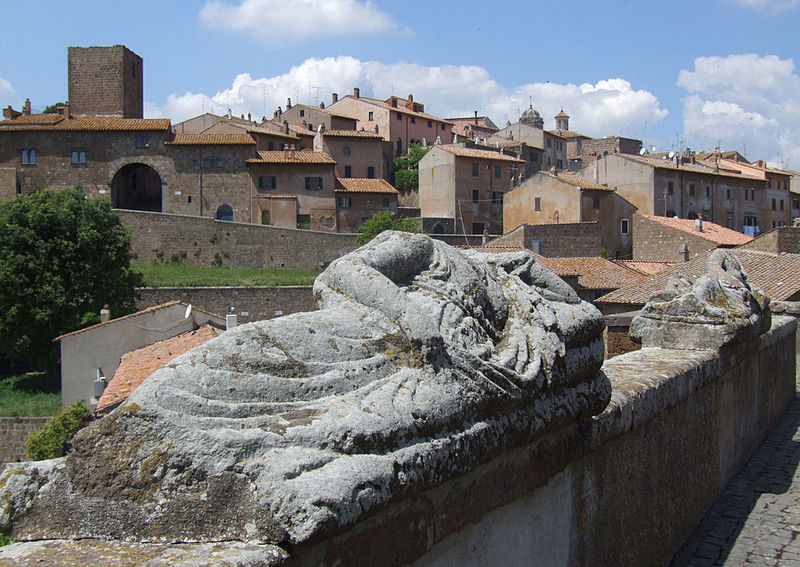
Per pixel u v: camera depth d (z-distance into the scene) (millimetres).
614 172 63312
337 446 2887
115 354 28891
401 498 3092
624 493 5750
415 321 3449
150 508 2697
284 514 2604
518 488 4234
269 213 59438
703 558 6281
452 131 93562
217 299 45688
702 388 7422
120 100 68688
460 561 3812
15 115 62875
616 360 7453
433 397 3357
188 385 2877
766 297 9656
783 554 6137
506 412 3910
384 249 4008
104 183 59781
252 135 68062
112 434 2775
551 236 46344
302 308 47094
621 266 39500
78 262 38906
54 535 2760
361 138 71688
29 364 41906
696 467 7219
